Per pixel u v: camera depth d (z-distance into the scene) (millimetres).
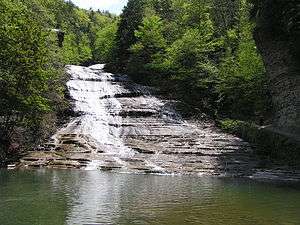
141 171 23797
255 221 11703
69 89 41781
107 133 33000
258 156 27672
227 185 19203
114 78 50594
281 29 30938
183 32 56531
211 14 62438
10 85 27359
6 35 27453
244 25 51094
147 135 32500
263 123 35312
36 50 28312
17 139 28266
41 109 29297
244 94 41562
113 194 15812
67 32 104188
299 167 25062
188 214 12477
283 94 30078
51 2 75625
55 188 16922
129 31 61312
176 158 26562
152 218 11812
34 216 11789
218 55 52062
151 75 52625
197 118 40750
